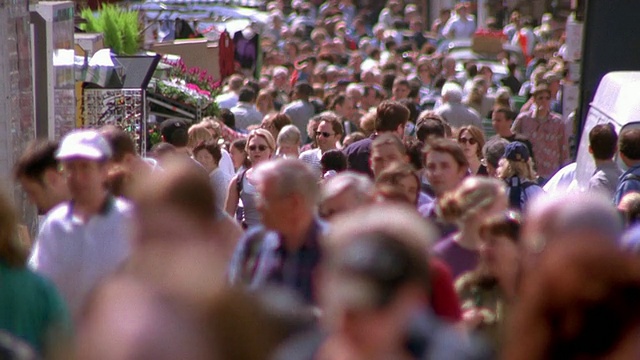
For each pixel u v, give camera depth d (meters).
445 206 18.09
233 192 29.56
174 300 8.05
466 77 80.44
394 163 20.27
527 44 104.62
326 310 10.30
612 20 40.78
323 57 87.75
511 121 41.53
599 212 14.23
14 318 15.09
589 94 41.06
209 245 11.19
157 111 50.91
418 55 95.25
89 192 18.48
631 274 8.35
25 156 20.20
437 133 30.61
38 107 38.47
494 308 16.23
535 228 14.39
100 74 45.53
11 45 32.34
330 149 33.78
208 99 53.62
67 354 8.02
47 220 18.69
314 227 16.42
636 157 25.25
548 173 46.91
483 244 16.28
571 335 8.34
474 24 111.62
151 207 11.43
